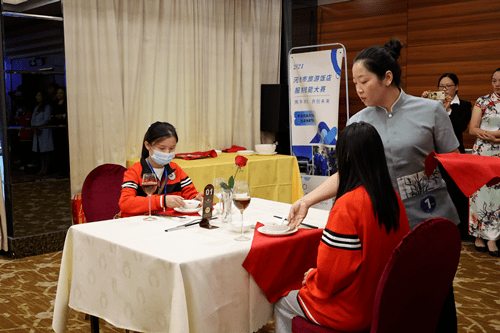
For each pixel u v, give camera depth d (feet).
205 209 6.82
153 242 6.01
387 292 4.31
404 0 18.54
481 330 8.87
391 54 6.17
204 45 17.85
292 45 20.61
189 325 5.26
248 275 5.84
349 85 20.45
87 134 15.01
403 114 6.33
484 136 13.92
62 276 6.88
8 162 13.06
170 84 17.11
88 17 14.76
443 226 4.47
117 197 9.55
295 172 17.28
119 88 15.49
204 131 18.24
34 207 13.60
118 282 5.99
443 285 4.74
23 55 13.08
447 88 14.52
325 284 4.99
